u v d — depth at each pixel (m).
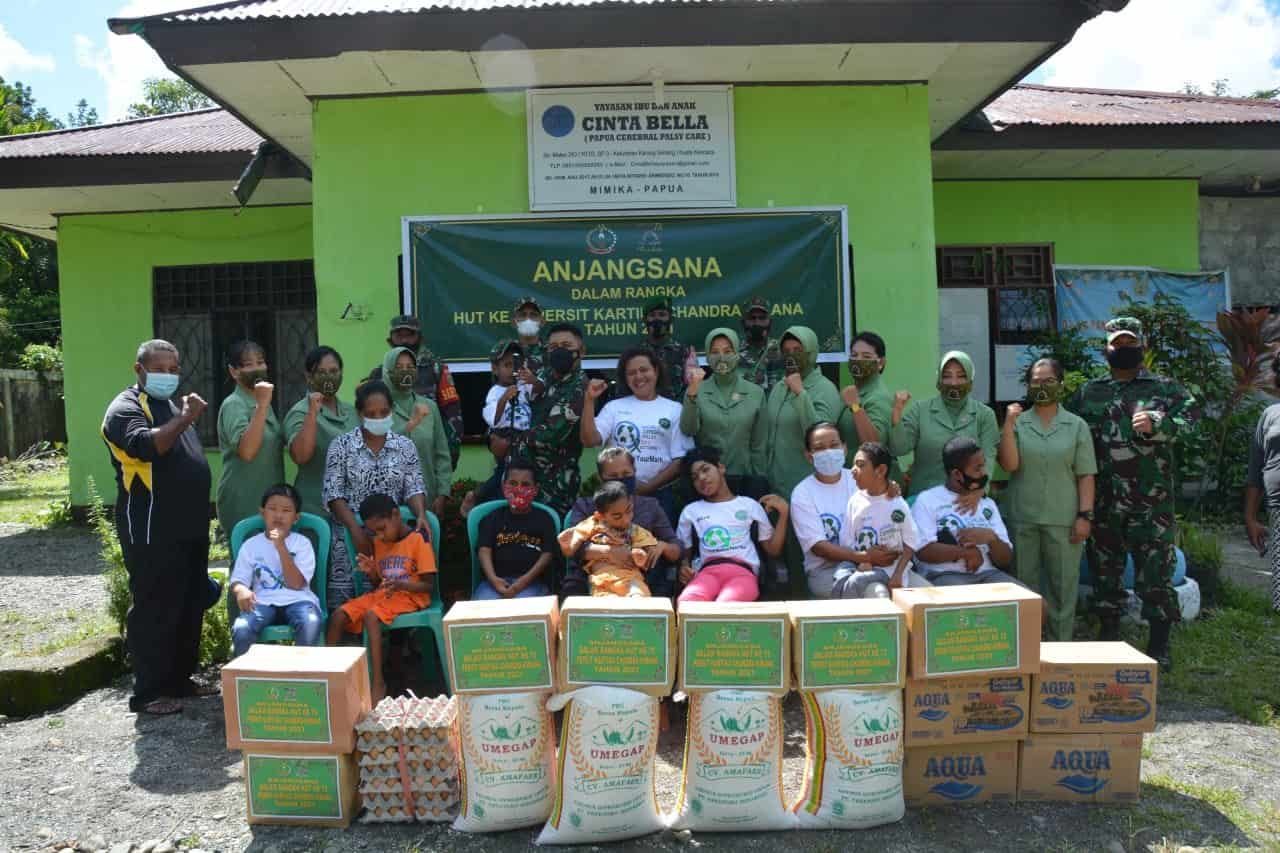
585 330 5.91
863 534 4.23
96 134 9.25
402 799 3.16
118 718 4.18
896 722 3.11
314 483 4.76
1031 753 3.24
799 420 4.86
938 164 8.44
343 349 5.95
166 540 4.14
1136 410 4.61
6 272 16.28
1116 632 4.93
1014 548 4.75
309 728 3.11
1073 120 7.79
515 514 4.45
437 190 5.92
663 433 4.71
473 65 5.48
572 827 2.98
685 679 3.05
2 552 8.02
